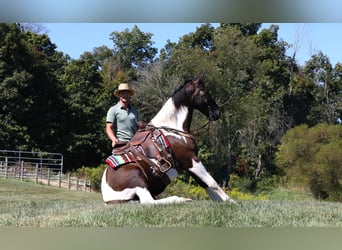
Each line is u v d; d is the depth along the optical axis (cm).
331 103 5366
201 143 3972
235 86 4241
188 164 695
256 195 3691
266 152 4412
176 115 709
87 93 4338
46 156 3697
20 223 564
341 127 3297
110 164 701
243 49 4281
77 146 3888
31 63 3791
